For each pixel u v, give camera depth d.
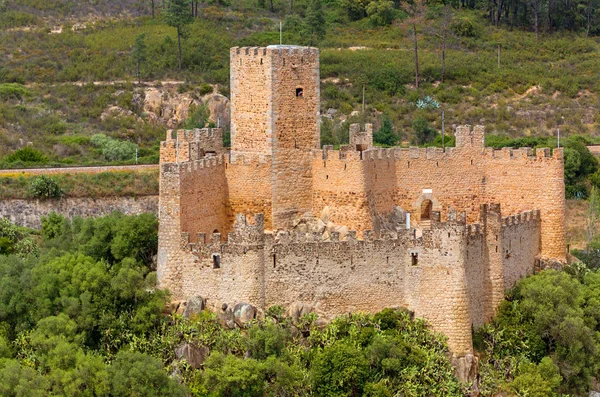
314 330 167.38
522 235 188.50
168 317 169.25
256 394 157.12
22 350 164.38
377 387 160.50
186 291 172.75
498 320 179.00
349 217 183.50
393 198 190.50
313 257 171.12
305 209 187.12
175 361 162.12
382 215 188.00
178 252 173.25
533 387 168.88
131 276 169.50
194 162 177.25
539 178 193.62
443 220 184.38
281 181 184.88
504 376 172.62
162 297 169.25
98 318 167.75
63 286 172.50
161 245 174.25
